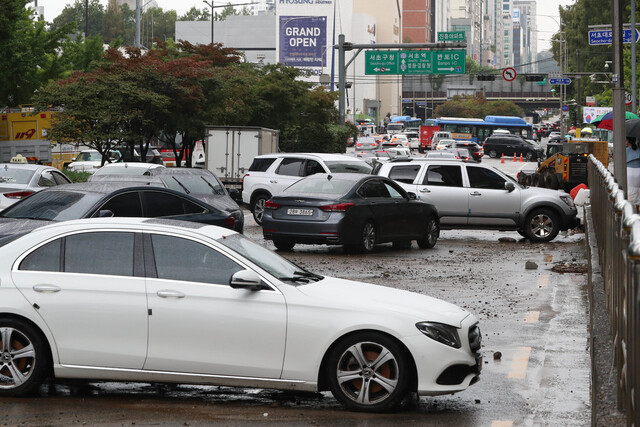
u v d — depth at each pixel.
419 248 28.45
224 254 10.78
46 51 62.34
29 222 18.00
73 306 10.68
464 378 10.70
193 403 10.84
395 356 10.40
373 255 26.25
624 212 7.99
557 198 30.48
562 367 12.79
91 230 10.97
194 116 53.22
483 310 17.36
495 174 30.73
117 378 10.70
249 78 61.22
